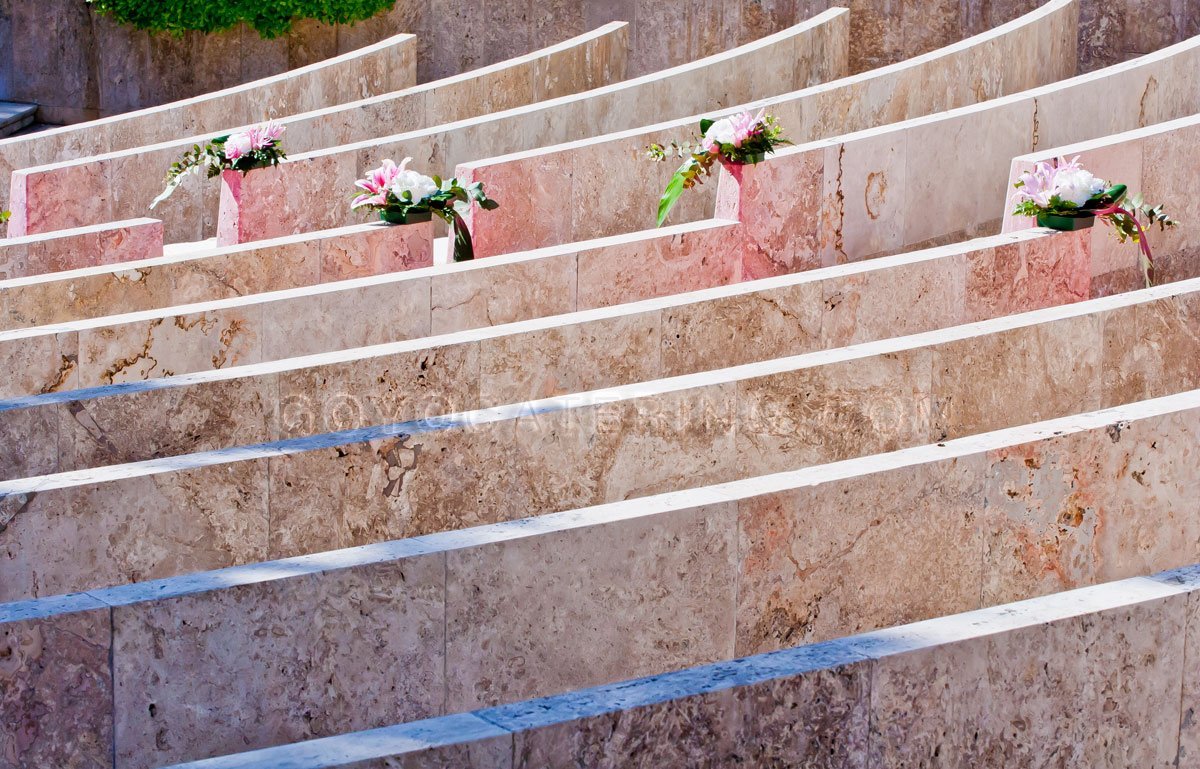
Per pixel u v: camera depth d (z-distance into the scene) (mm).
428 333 10461
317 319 10102
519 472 7156
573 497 7262
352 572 5500
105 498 6527
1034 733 4984
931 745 4824
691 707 4484
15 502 6398
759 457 7562
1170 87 14156
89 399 7844
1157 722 5199
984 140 12625
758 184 11617
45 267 13414
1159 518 6820
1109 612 5020
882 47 19609
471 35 21438
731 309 9148
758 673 4605
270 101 18625
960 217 12625
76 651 5203
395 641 5602
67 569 6531
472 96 17859
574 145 13562
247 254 12008
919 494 6289
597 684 5902
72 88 22078
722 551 5973
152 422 7969
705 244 11414
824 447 7668
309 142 16906
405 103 17328
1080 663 5004
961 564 6449
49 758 5238
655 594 5910
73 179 15805
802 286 9352
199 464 6691
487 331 8664
